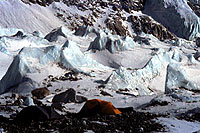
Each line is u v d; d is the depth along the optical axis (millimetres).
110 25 128875
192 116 19734
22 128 13797
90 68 50031
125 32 128875
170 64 42562
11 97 34031
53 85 39156
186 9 144625
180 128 16078
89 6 139250
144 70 47062
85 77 44188
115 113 19234
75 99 29750
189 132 15344
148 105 25750
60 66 45594
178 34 140625
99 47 69375
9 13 113125
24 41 69125
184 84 41469
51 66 44625
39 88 34469
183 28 139500
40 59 44438
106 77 45531
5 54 59406
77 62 48531
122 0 150000
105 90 37906
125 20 137125
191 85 41375
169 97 26828
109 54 68250
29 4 124812
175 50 62656
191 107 22750
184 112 21078
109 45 69562
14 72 40156
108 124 15703
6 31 85625
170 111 21828
